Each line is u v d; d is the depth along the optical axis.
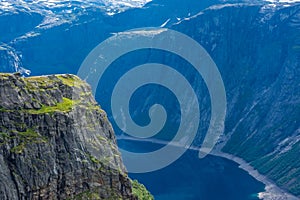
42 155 118.75
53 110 124.00
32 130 119.56
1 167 112.81
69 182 121.75
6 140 115.25
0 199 110.69
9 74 122.94
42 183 117.19
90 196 124.12
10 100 119.62
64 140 123.62
